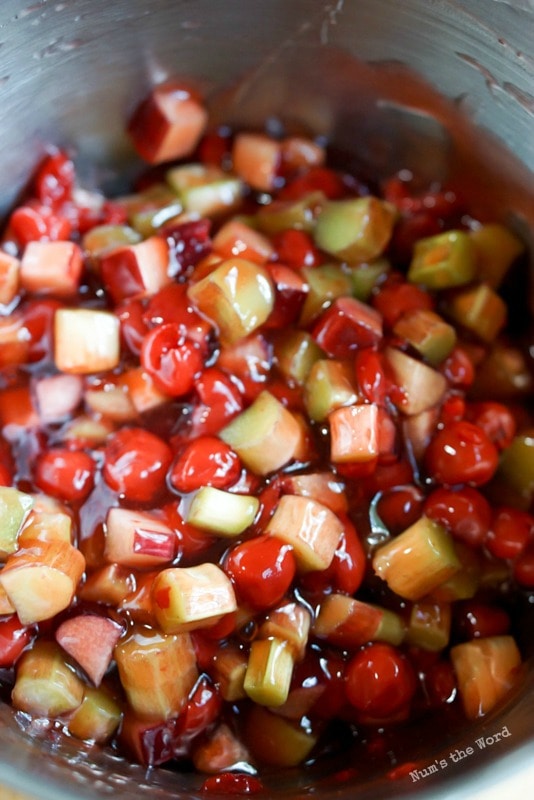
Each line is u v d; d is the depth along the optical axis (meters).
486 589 0.37
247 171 0.42
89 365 0.38
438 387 0.38
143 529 0.35
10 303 0.39
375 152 0.42
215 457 0.36
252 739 0.35
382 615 0.36
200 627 0.35
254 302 0.37
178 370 0.37
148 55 0.39
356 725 0.36
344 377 0.38
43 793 0.30
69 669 0.34
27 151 0.39
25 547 0.35
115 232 0.40
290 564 0.35
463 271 0.40
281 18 0.38
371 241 0.40
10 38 0.36
